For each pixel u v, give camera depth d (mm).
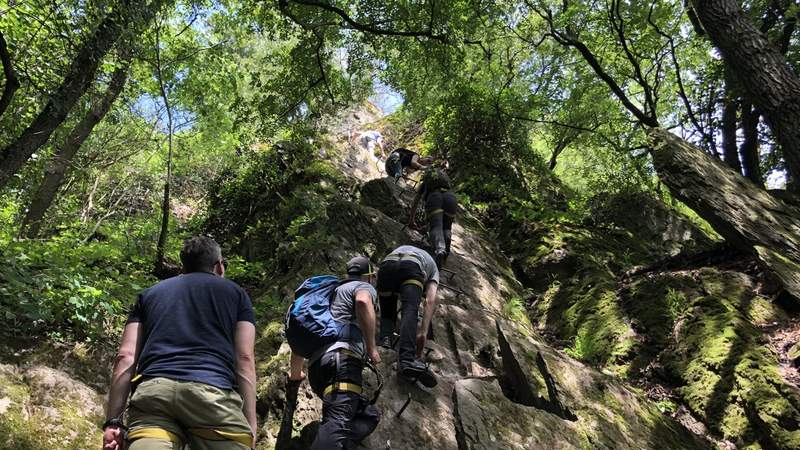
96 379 3865
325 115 11258
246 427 2197
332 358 2980
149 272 6938
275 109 10453
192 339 2244
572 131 13984
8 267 4340
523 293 7516
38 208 9430
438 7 9539
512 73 14609
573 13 12000
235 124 10789
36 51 6598
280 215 8773
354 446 2928
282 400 3830
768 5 10180
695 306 5707
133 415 2119
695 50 12875
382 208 8695
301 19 10062
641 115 11500
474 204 10445
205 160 16234
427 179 6766
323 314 3125
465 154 12008
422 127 15828
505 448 3398
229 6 10992
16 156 5895
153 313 2314
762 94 6500
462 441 3412
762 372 4621
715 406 4676
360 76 10852
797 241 5895
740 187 6574
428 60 10219
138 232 8094
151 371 2146
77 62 6156
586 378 4457
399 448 3324
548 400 4105
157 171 15438
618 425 4066
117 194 15914
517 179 11609
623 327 5941
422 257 4047
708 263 6625
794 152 6258
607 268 7617
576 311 6629
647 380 5312
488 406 3684
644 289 6328
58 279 4508
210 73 11867
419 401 3729
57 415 3326
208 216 10938
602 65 13320
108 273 5863
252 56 13984
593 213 9547
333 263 6098
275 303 5320
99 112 9016
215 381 2174
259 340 4680
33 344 3861
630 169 10719
